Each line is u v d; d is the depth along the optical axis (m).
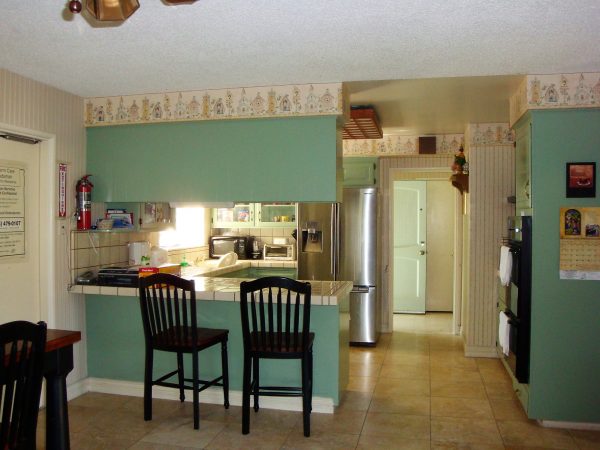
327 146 3.54
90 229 3.82
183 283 3.14
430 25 2.43
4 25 2.44
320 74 3.28
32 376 1.83
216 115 3.66
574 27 2.44
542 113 3.24
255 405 3.52
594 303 3.21
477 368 4.61
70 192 3.75
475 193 5.01
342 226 5.43
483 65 3.05
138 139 3.87
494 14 2.29
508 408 3.62
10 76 3.20
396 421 3.38
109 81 3.44
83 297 3.90
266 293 3.39
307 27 2.46
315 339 3.54
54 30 2.50
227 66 3.10
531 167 3.28
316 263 5.25
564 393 3.26
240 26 2.45
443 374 4.43
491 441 3.08
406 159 6.04
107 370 3.92
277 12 2.28
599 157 3.19
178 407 3.61
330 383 3.53
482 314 5.02
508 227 4.52
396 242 7.34
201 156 3.75
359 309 5.44
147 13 2.29
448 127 5.31
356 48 2.76
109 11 1.72
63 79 3.38
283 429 3.24
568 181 3.21
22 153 3.37
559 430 3.24
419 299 7.30
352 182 5.95
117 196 3.91
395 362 4.82
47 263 3.54
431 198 7.43
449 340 5.72
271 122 3.62
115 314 3.88
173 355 3.79
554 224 3.24
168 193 3.82
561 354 3.25
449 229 7.41
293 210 5.98
